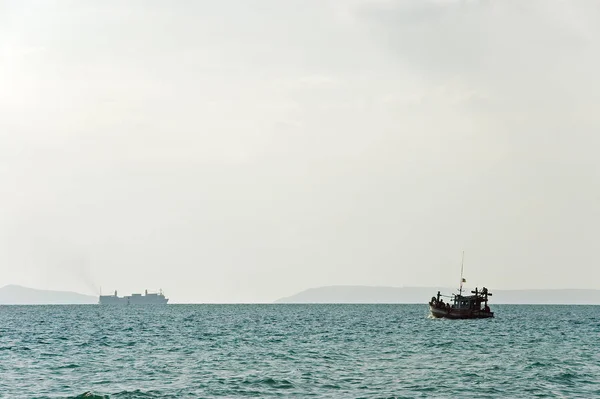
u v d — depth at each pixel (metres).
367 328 188.50
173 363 99.44
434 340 142.12
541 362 101.69
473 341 140.25
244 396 73.81
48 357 107.62
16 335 159.00
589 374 90.19
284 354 111.81
